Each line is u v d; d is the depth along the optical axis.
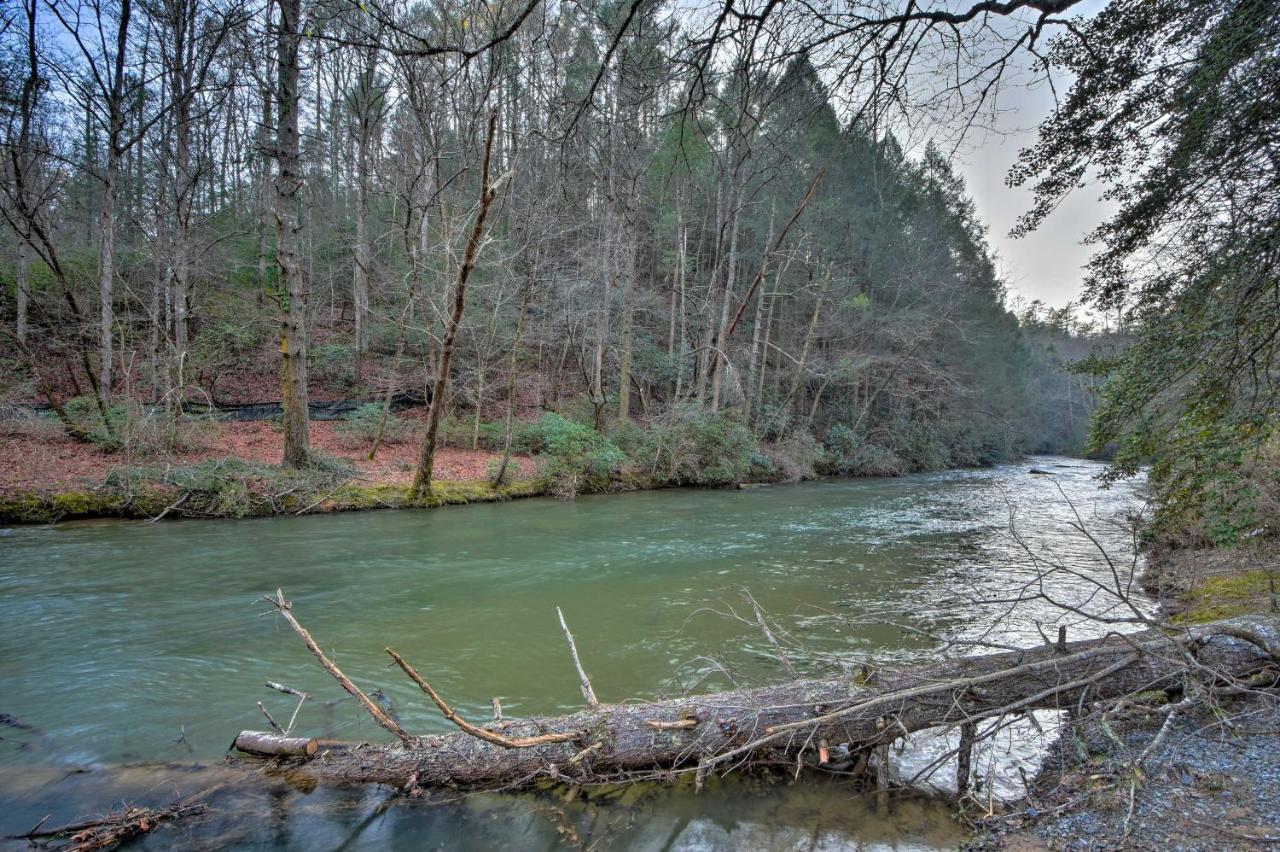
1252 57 4.01
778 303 28.16
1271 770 3.09
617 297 20.47
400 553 9.23
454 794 3.35
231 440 15.17
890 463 26.45
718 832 3.04
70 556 8.27
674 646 5.79
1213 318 4.61
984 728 4.15
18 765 3.62
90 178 17.84
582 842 2.96
